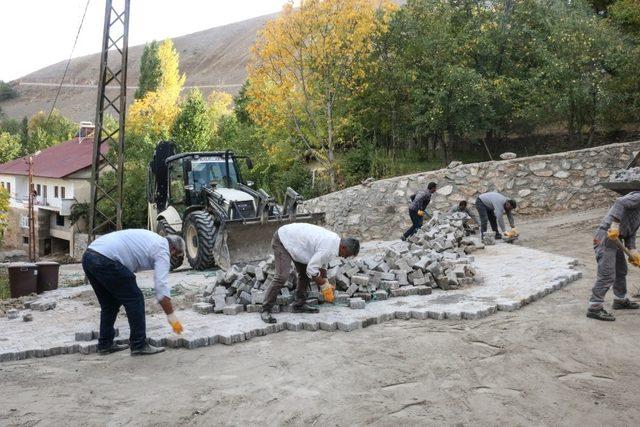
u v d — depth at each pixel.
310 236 6.96
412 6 20.98
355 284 8.27
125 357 6.25
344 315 7.39
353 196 18.17
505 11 19.62
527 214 17.11
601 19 19.89
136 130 35.34
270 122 22.30
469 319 7.25
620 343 6.20
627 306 7.40
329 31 20.38
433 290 8.80
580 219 15.51
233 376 5.56
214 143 33.91
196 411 4.78
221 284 8.41
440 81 19.78
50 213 43.69
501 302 7.72
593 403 4.84
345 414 4.68
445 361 5.82
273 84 21.62
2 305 9.84
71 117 144.38
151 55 53.56
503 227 13.55
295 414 4.70
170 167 14.45
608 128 19.83
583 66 18.20
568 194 17.03
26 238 45.00
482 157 21.27
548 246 12.81
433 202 17.25
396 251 9.73
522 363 5.74
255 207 12.85
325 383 5.32
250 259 12.23
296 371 5.64
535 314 7.37
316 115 22.25
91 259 6.02
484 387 5.20
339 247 6.87
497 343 6.32
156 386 5.35
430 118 19.27
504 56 19.64
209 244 12.59
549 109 18.56
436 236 11.95
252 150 27.06
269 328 6.95
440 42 19.56
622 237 7.19
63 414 4.75
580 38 18.05
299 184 23.77
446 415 4.64
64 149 47.91
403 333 6.77
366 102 22.19
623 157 16.91
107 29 15.16
